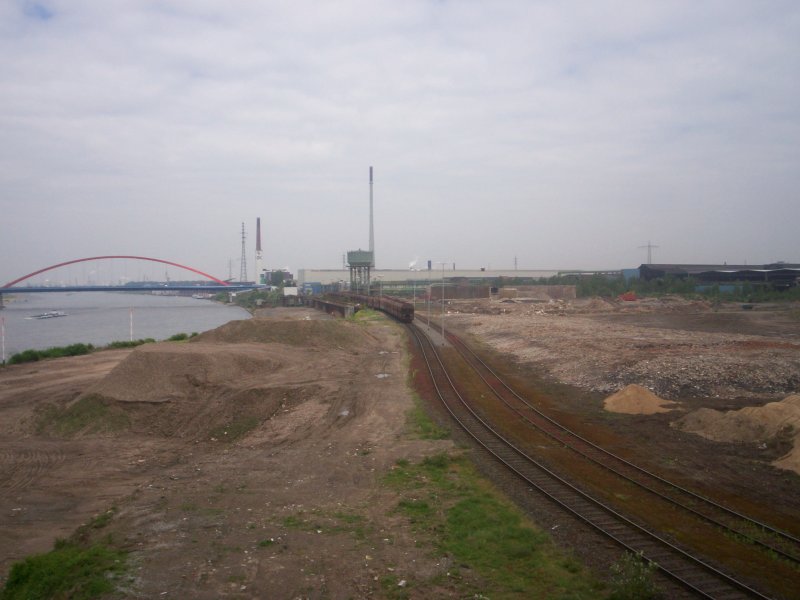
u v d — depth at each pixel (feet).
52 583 35.68
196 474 61.57
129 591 34.12
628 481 53.16
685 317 253.85
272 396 94.73
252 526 44.70
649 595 32.78
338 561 38.17
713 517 44.57
